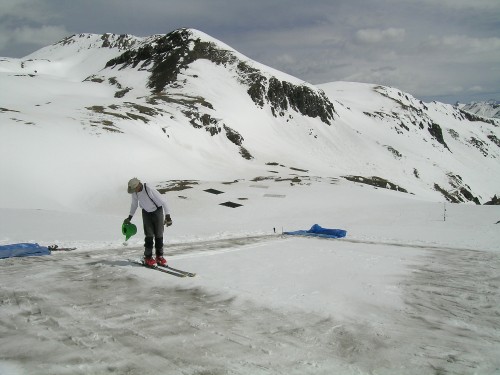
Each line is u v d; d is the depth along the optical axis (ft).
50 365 10.03
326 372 10.39
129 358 10.70
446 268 25.81
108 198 129.08
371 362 11.09
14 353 10.61
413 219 85.40
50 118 179.01
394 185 307.99
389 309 16.05
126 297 16.34
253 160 281.95
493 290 19.63
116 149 169.37
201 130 281.54
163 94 347.36
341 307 15.93
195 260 25.54
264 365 10.66
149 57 458.09
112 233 45.11
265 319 14.25
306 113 427.33
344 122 468.34
